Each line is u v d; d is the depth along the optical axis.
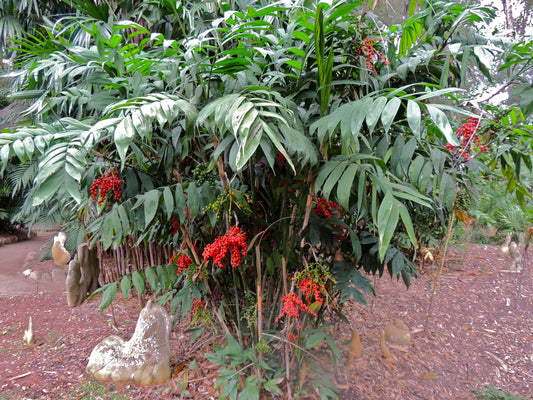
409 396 1.70
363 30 1.32
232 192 1.28
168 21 2.18
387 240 0.87
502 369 2.02
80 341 2.19
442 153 1.25
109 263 3.10
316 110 1.31
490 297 3.02
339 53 1.35
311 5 1.44
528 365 2.05
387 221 0.90
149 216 1.22
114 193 1.38
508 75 1.60
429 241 3.21
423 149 1.27
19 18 3.48
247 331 1.77
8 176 4.59
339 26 1.26
